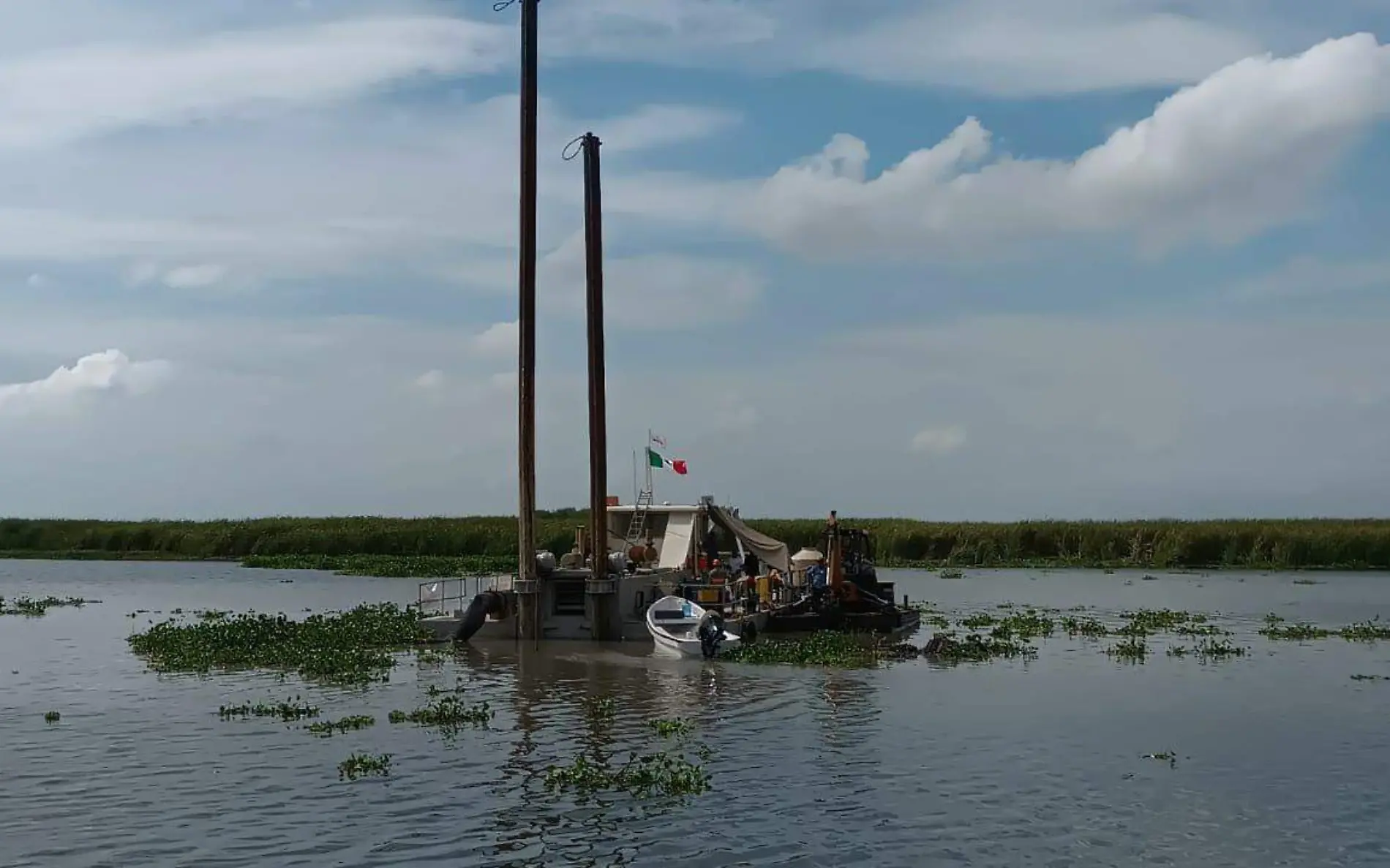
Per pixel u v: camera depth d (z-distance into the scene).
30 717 30.56
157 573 93.38
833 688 35.28
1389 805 22.75
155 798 22.83
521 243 43.38
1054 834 20.89
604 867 19.09
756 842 20.30
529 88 43.12
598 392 46.09
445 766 25.25
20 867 19.06
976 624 53.16
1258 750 27.12
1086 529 102.31
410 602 65.19
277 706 31.78
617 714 31.11
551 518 121.06
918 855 19.78
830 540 50.91
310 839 20.38
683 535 54.31
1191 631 50.53
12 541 121.25
